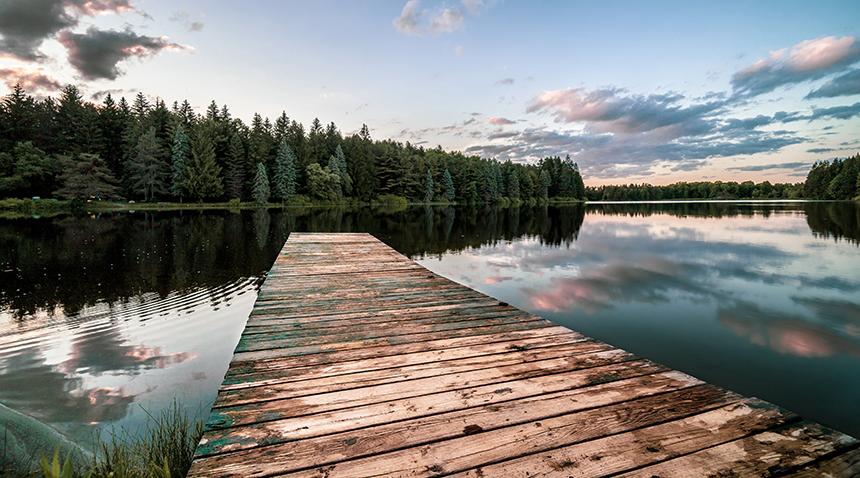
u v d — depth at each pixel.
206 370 3.88
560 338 3.00
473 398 2.05
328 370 2.40
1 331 4.93
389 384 2.21
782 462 1.54
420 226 23.12
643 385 2.21
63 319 5.42
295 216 30.66
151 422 2.95
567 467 1.51
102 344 4.55
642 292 7.38
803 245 13.68
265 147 48.22
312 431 1.74
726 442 1.67
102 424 2.92
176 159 41.06
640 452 1.60
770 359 4.40
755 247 13.41
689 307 6.39
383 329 3.21
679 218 30.47
